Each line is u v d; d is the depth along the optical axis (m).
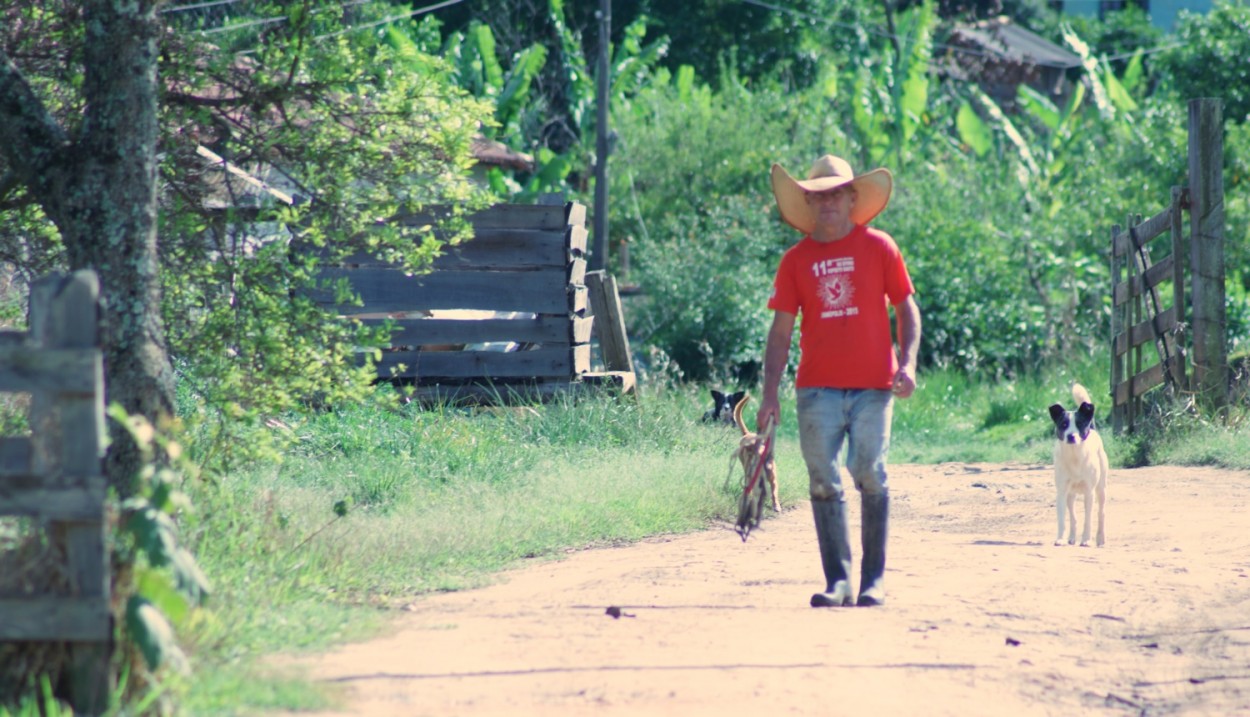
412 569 26.78
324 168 29.62
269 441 26.70
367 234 30.55
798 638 19.52
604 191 99.19
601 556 30.52
